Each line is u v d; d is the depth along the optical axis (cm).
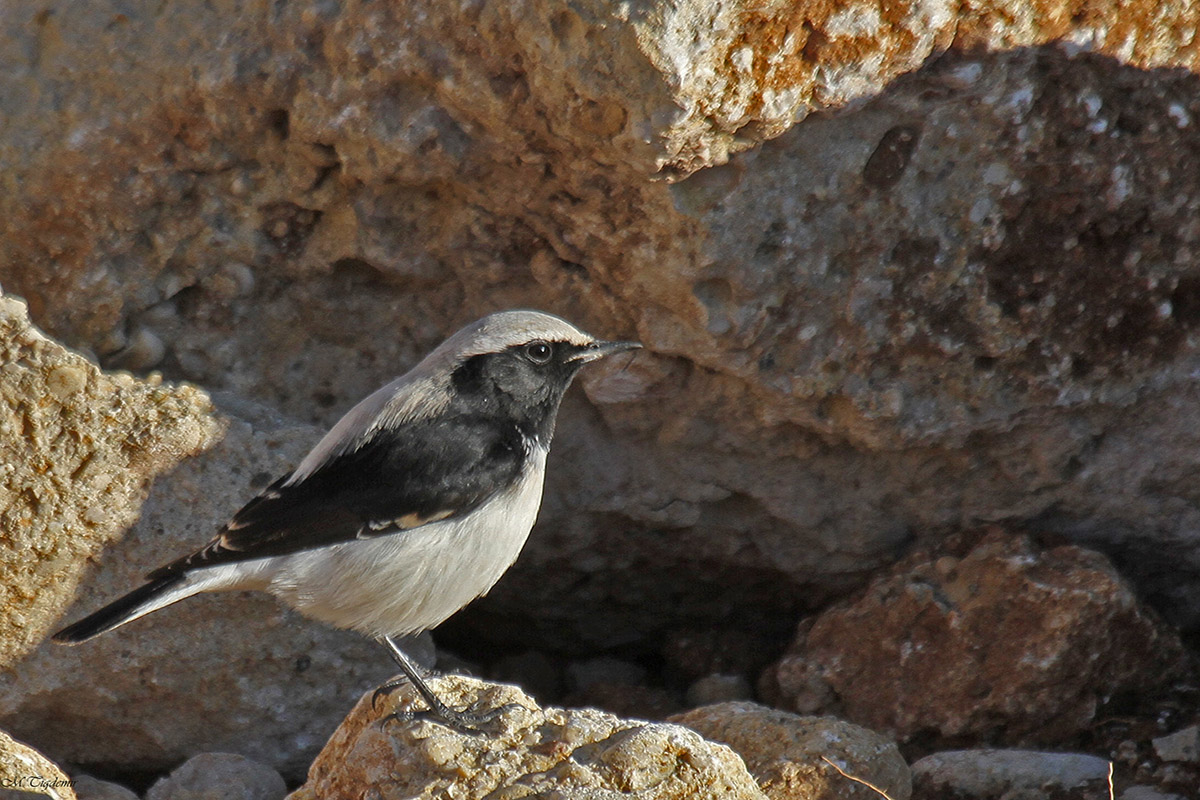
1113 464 1134
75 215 1142
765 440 1145
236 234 1151
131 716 1059
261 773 1021
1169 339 1087
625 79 945
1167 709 1091
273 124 1109
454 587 941
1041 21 988
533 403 978
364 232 1125
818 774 943
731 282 1045
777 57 955
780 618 1295
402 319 1186
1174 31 1012
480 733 857
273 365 1199
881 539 1195
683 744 829
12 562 1011
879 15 959
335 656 1093
